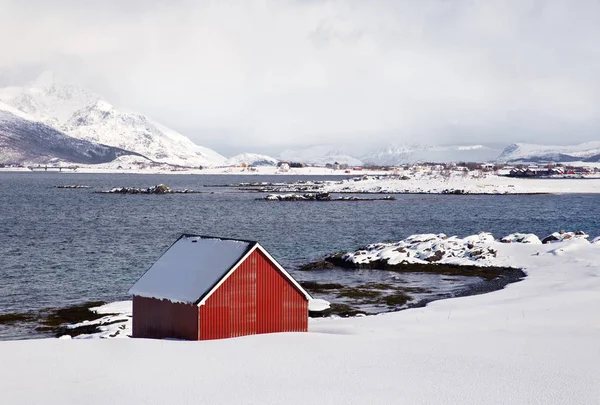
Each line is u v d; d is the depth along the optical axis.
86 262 67.81
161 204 160.00
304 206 154.00
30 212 133.88
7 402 19.58
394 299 48.28
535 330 32.19
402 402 19.03
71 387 21.16
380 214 131.50
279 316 33.53
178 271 34.22
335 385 21.08
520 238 71.81
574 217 125.06
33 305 46.62
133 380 21.95
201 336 31.09
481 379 21.78
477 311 39.22
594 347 27.47
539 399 19.27
